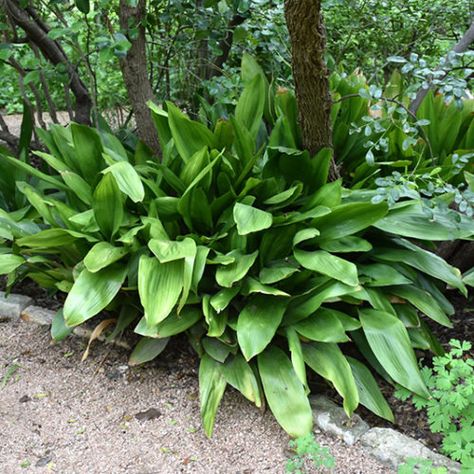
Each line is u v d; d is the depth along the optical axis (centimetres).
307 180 252
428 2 395
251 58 301
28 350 259
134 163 303
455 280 233
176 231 250
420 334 235
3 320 282
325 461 187
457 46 328
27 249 250
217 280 214
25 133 324
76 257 254
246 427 214
